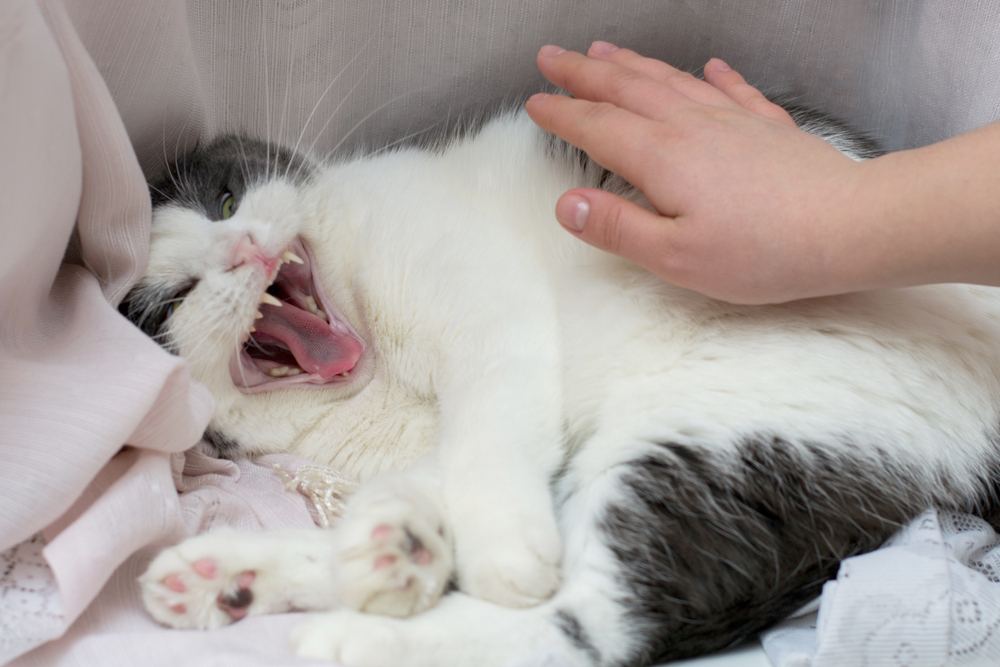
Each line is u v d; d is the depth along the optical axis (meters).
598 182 0.87
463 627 0.69
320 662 0.65
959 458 0.75
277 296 0.91
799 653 0.69
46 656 0.65
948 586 0.68
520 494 0.73
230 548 0.70
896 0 0.89
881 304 0.77
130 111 0.81
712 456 0.75
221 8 0.85
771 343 0.77
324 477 0.81
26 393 0.68
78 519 0.67
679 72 0.82
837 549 0.73
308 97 0.92
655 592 0.71
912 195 0.68
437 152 0.93
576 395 0.80
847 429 0.75
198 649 0.65
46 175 0.69
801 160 0.71
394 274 0.83
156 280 0.85
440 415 0.82
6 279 0.69
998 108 0.89
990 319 0.78
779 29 0.91
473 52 0.91
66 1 0.73
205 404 0.73
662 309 0.79
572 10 0.89
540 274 0.83
